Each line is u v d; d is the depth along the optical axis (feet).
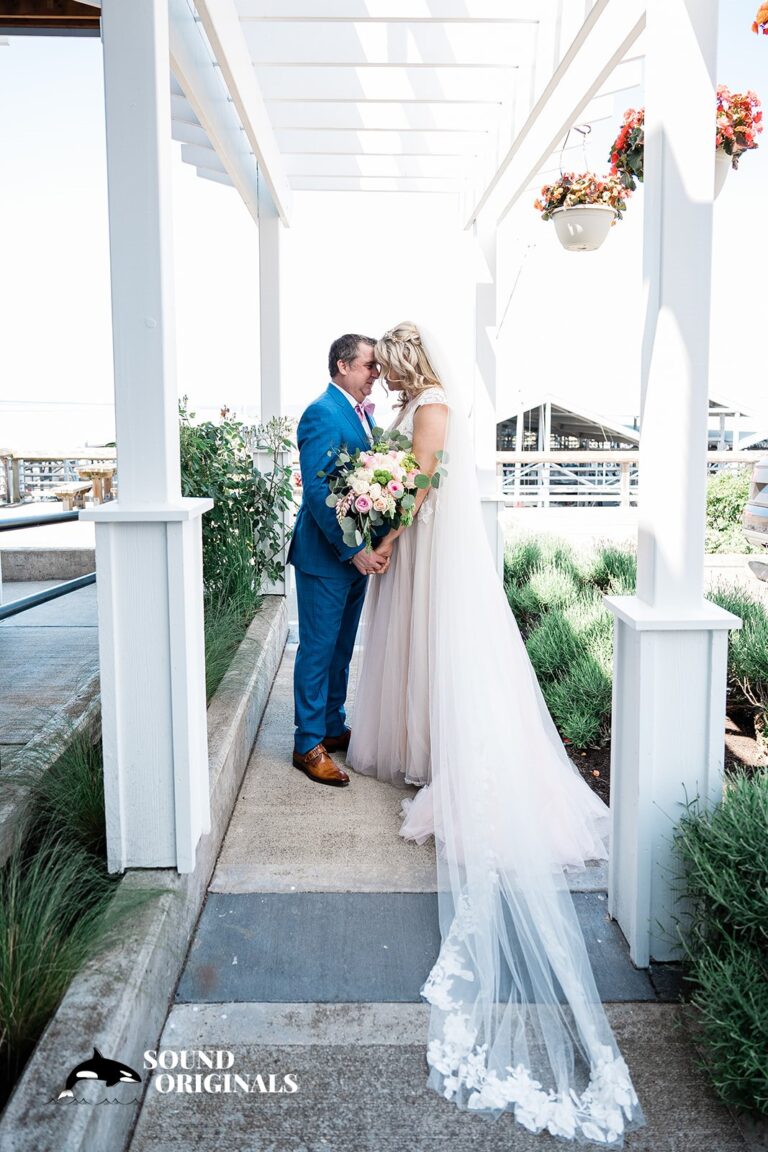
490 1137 5.32
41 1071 4.76
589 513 33.88
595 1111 5.44
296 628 18.65
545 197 15.10
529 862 7.35
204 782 7.91
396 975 6.82
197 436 15.66
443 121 13.93
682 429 6.67
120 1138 5.13
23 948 5.54
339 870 8.44
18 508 26.00
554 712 12.36
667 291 6.57
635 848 6.88
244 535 16.16
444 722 8.30
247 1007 6.41
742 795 6.56
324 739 11.78
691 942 6.59
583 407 46.83
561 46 9.30
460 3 10.53
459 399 9.50
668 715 6.73
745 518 17.15
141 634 6.93
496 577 9.21
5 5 14.19
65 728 8.93
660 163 6.48
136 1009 5.50
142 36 6.46
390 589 10.29
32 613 16.92
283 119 14.08
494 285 16.25
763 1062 5.15
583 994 6.15
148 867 7.18
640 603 7.13
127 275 6.73
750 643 12.30
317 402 10.19
